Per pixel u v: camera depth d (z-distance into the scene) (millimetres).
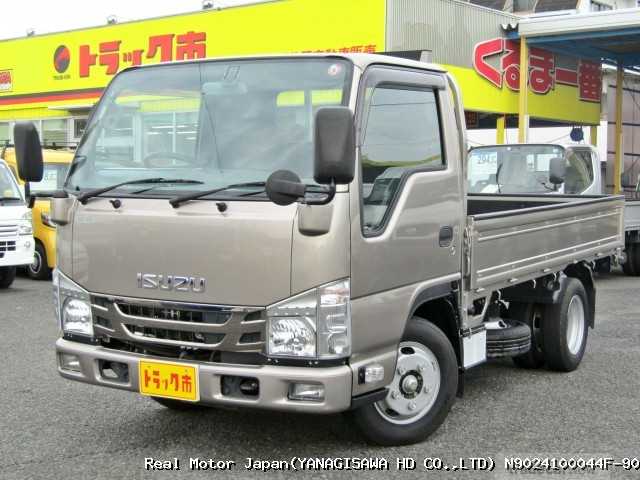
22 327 10109
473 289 6062
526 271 6922
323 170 4367
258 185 4867
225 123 5188
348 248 4777
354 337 4859
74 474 5090
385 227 5133
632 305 11938
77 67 25406
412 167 5465
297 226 4652
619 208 9258
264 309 4723
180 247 4910
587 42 22516
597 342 9195
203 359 4918
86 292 5301
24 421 6191
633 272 15867
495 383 7406
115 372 5246
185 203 4930
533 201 9258
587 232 8344
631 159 30719
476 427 6043
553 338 7605
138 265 5059
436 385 5648
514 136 32500
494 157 14141
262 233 4707
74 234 5348
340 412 5141
